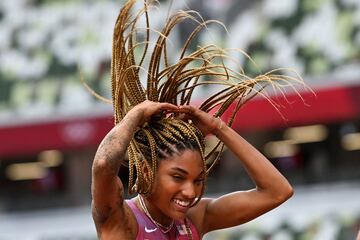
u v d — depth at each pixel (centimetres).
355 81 4425
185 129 1055
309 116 4381
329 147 5122
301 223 4284
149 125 1061
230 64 4462
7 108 4809
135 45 1080
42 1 4872
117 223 1048
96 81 4725
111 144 1006
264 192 1115
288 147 5075
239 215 1126
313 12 4534
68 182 5159
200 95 4253
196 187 1057
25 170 5575
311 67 4484
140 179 1045
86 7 4784
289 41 4506
